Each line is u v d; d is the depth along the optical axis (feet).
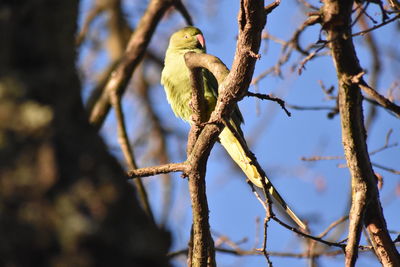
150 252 9.55
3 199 9.29
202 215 20.86
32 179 9.45
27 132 9.69
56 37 10.57
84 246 9.14
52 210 9.31
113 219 9.48
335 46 18.95
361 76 18.89
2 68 10.02
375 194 20.85
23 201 9.32
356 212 20.51
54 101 10.11
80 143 10.02
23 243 9.09
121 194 9.82
